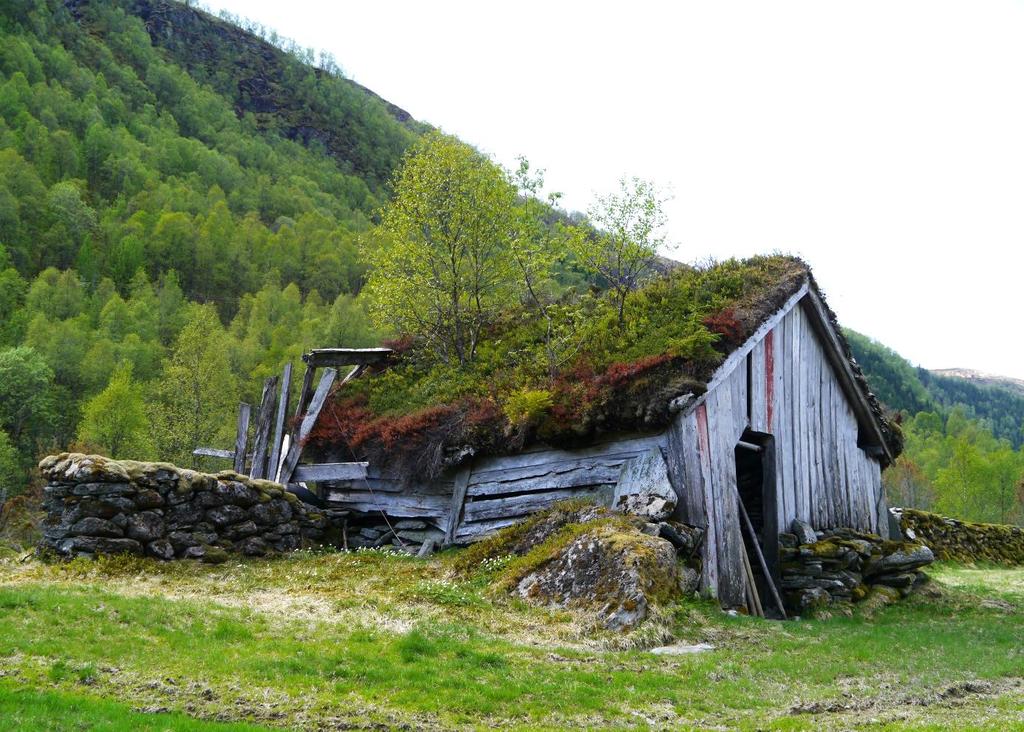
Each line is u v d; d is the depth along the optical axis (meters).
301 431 19.81
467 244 22.05
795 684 9.70
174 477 15.45
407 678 8.73
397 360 22.52
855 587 17.84
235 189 144.00
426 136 22.47
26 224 109.50
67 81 156.25
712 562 15.38
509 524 17.09
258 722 7.25
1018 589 20.67
